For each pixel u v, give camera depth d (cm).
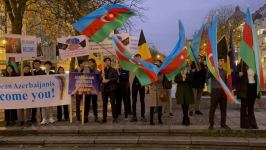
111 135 1142
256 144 1022
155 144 1064
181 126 1171
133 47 1474
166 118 1375
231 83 1177
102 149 1052
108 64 1290
